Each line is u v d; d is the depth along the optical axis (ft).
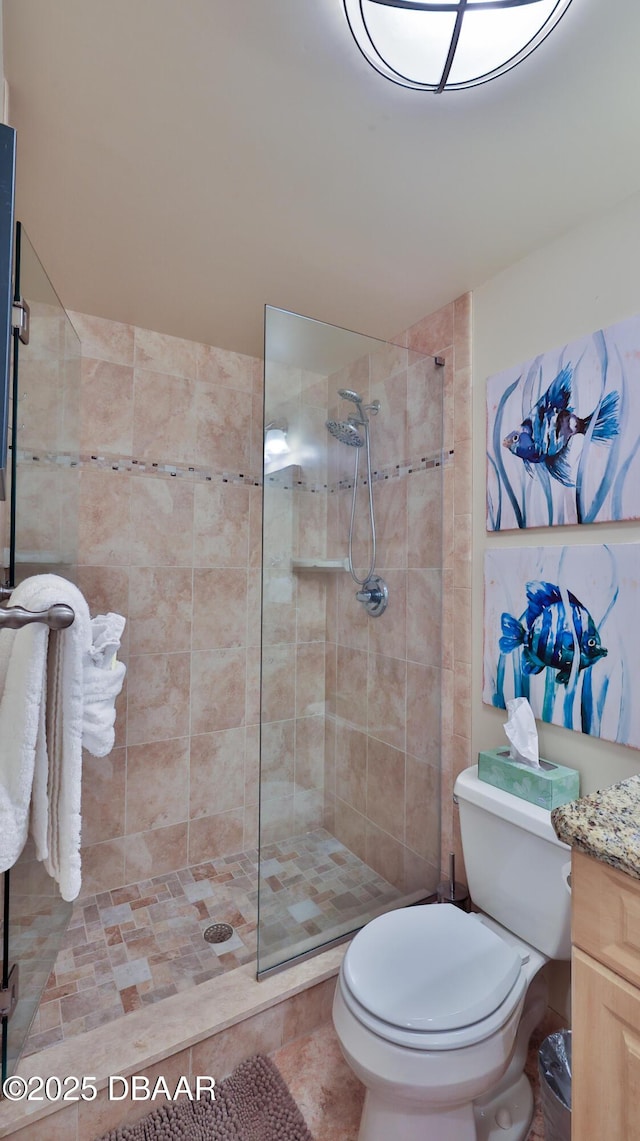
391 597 6.18
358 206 4.37
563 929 3.97
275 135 3.61
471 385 5.73
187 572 7.11
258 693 7.66
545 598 4.83
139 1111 3.92
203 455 7.22
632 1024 2.08
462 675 5.78
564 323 4.71
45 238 4.85
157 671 6.89
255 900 6.38
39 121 3.51
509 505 5.21
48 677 2.99
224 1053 4.32
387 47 2.84
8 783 2.77
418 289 5.72
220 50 3.00
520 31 2.71
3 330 2.15
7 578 3.54
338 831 5.87
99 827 6.53
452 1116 3.43
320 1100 4.16
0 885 3.54
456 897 5.74
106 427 6.54
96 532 6.49
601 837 2.18
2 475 2.39
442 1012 3.35
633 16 2.72
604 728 4.28
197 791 7.18
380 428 5.96
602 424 4.34
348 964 3.82
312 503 5.76
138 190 4.19
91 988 4.88
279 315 5.28
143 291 5.83
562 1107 3.44
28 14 2.80
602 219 4.42
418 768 6.14
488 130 3.54
